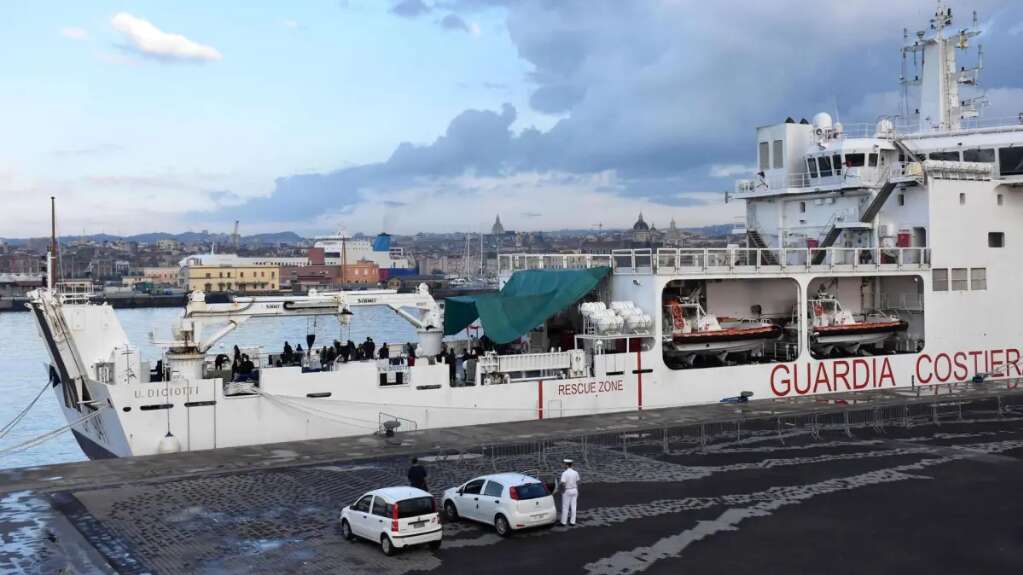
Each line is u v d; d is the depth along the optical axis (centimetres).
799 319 3928
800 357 3938
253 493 2414
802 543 2038
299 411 3055
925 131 4812
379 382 3178
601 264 3916
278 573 1836
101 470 2627
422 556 1942
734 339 3794
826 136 4347
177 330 3058
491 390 3347
